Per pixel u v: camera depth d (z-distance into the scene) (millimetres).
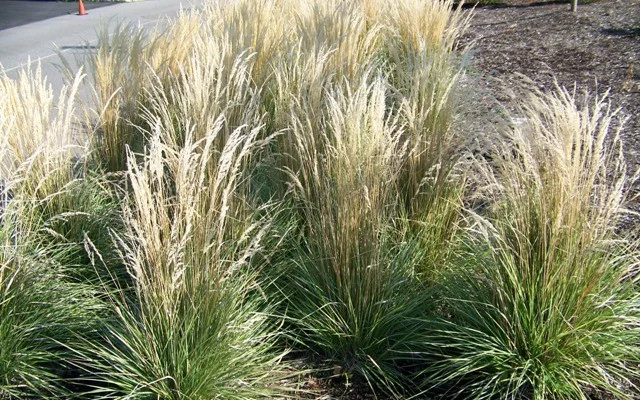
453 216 4242
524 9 15398
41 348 3416
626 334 3379
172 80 5418
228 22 6379
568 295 3363
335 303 3559
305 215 4066
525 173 3479
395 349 3619
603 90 8125
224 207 3209
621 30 11648
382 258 3672
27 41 14211
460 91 4848
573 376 3305
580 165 3473
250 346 3377
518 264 3449
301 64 5207
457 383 3434
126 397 2992
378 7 8930
